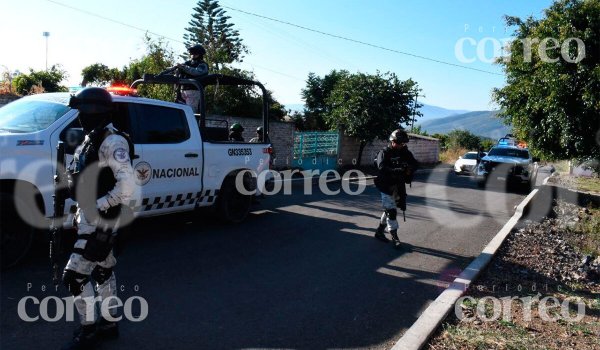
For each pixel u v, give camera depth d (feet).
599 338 13.88
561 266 22.30
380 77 69.31
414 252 22.91
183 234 23.09
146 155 19.89
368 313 14.94
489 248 23.61
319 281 17.69
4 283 15.17
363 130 68.80
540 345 13.11
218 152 23.84
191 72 26.71
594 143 38.40
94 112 10.50
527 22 42.22
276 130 58.03
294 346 12.36
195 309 14.28
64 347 11.10
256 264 19.19
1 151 15.55
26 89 63.52
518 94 41.39
